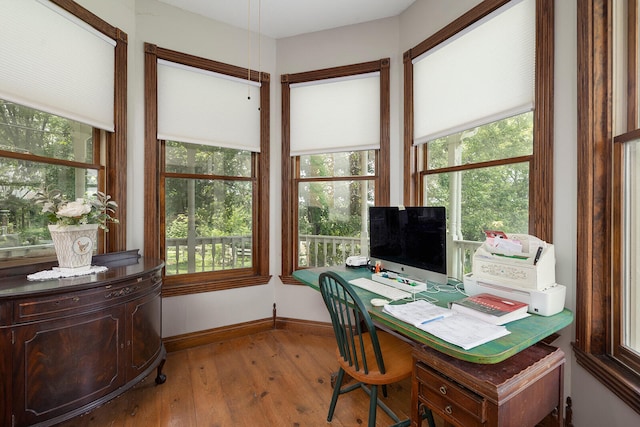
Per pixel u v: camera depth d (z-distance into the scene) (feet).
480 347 3.37
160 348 6.36
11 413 4.11
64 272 5.23
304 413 5.61
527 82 5.38
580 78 4.38
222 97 8.70
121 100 7.21
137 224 7.55
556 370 3.79
